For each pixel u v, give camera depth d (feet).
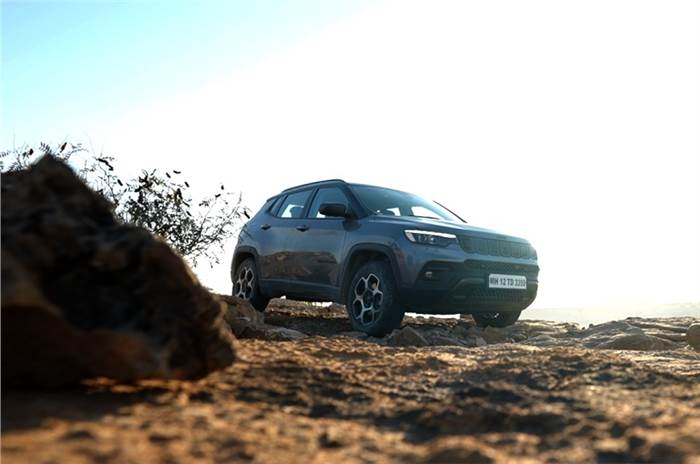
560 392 6.55
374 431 5.25
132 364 5.20
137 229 5.83
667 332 21.90
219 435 4.56
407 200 23.81
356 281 20.98
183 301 5.75
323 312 31.07
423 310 19.90
